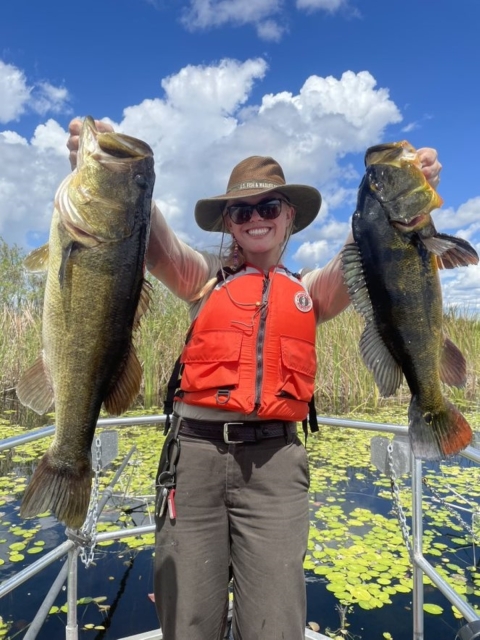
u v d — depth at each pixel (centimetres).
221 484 206
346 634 308
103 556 400
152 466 568
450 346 214
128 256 197
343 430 736
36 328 902
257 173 235
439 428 206
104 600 346
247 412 204
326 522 450
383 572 372
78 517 192
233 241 249
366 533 430
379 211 202
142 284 205
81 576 374
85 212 191
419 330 204
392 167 200
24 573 225
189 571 199
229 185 244
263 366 210
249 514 202
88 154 193
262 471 205
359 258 209
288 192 240
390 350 210
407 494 508
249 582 195
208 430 210
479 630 178
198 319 224
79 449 196
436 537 430
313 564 382
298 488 210
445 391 898
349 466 591
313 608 334
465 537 430
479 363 916
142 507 479
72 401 195
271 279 228
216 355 211
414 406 209
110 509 471
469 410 832
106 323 196
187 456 211
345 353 877
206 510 206
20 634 310
